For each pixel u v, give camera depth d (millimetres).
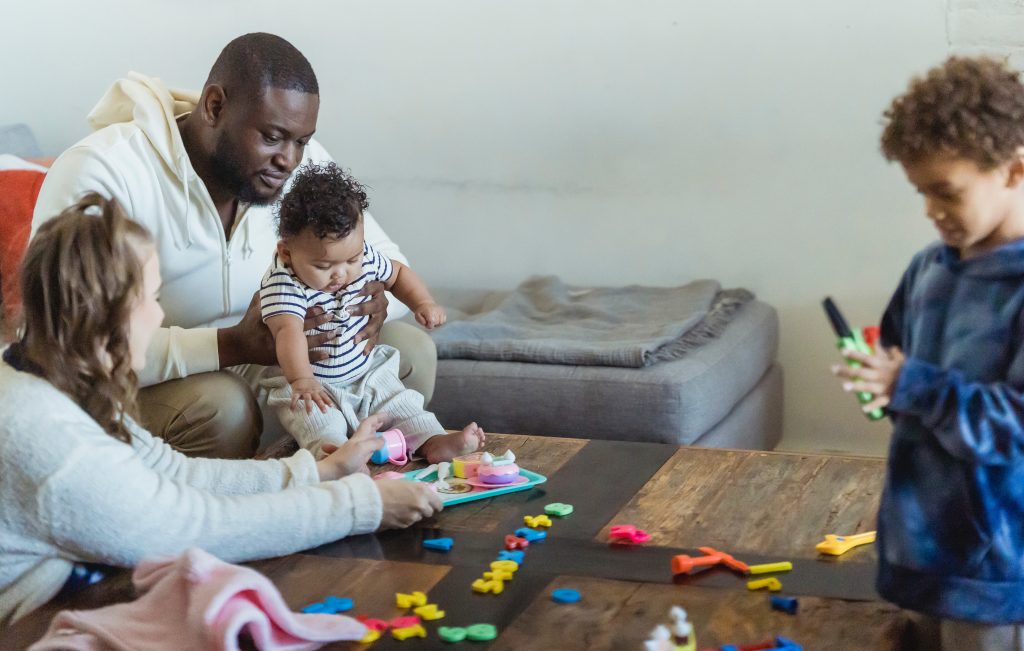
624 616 1311
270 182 2064
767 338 2926
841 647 1220
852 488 1700
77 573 1473
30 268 1396
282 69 1987
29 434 1367
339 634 1266
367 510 1575
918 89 1184
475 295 3303
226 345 1954
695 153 3088
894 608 1305
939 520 1213
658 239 3172
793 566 1438
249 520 1492
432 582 1433
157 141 2047
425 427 1980
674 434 2467
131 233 1438
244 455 2016
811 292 3061
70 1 3473
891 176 2930
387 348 2107
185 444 1968
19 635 1334
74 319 1380
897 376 1165
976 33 2799
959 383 1147
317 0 3303
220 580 1244
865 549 1482
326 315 1949
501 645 1255
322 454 1868
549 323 2945
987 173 1142
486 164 3279
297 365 1872
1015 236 1194
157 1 3408
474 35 3207
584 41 3119
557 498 1724
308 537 1533
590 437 2535
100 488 1386
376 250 2170
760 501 1671
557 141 3201
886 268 2984
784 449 3139
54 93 3557
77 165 1989
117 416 1549
